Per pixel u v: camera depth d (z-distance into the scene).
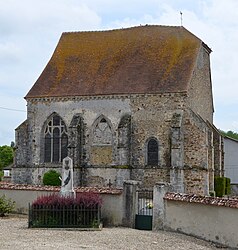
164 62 48.91
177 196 25.20
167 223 25.56
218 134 51.72
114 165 47.19
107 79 49.38
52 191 30.09
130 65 50.00
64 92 49.47
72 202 25.31
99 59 52.09
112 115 47.69
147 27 52.94
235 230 21.12
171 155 44.31
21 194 31.42
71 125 47.59
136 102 46.97
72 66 52.41
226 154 66.12
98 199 26.12
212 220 22.75
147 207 30.19
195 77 48.56
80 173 48.09
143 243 20.95
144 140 46.50
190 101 46.72
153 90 46.34
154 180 45.84
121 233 23.75
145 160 46.41
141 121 46.72
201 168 44.62
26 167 49.78
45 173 48.56
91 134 48.38
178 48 49.81
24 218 29.53
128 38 52.84
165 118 45.88
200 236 23.45
